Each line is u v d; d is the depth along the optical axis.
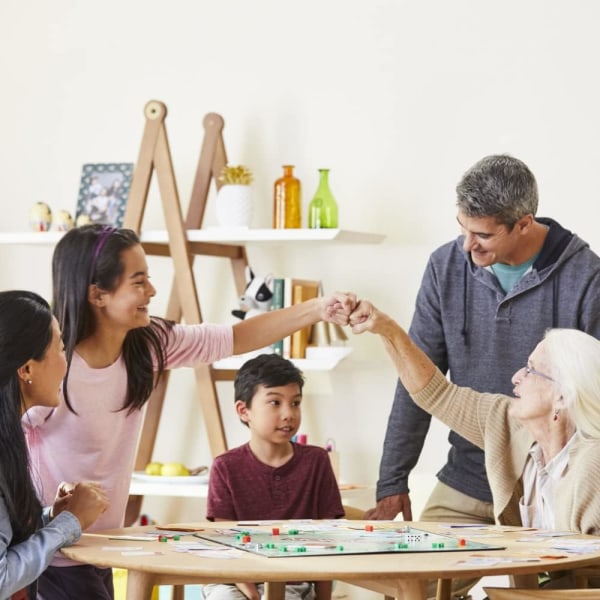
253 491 2.92
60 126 4.55
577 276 2.81
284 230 3.79
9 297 1.98
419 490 3.89
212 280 4.28
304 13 4.12
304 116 4.11
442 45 3.90
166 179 3.96
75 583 2.38
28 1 4.62
